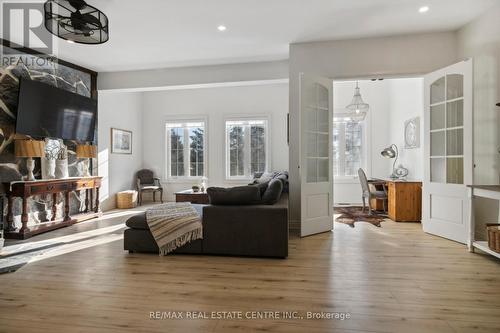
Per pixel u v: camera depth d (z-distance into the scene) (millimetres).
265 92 7148
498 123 3352
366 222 4887
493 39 3377
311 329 1764
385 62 4152
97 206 5418
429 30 3959
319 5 3303
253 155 7320
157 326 1805
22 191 3863
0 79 3971
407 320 1855
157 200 7629
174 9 3365
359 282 2438
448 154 3764
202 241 3160
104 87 5750
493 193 2859
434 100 3941
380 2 3240
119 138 6715
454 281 2445
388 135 6777
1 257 3139
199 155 7621
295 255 3168
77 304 2090
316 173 4242
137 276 2600
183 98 7570
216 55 4883
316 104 4184
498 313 1936
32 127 4277
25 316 1930
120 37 4129
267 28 3883
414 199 4875
